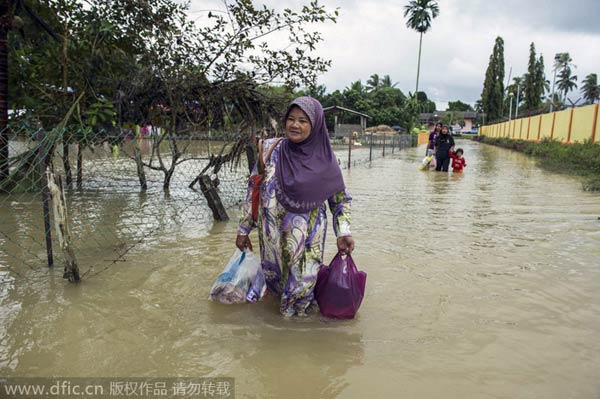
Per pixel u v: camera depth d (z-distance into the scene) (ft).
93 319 9.32
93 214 19.43
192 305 10.20
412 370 7.65
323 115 9.26
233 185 26.25
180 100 23.76
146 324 9.19
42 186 12.15
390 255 14.23
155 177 30.27
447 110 341.82
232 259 10.80
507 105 258.37
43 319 9.27
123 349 8.18
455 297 10.85
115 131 22.77
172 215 19.77
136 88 23.44
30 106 23.50
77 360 7.78
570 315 9.82
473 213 21.65
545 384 7.23
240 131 23.93
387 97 176.04
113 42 23.94
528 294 11.02
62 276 11.77
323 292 9.61
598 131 64.80
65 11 23.34
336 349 8.35
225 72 23.15
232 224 18.40
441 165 45.01
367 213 21.44
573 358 8.03
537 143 81.00
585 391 7.04
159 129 27.91
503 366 7.77
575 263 13.46
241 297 10.37
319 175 9.19
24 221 17.43
